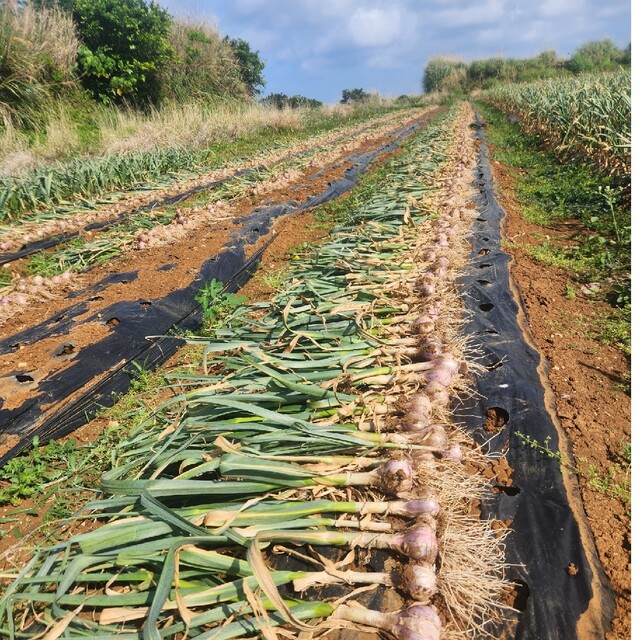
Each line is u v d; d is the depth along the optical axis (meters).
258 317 4.44
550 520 2.22
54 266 5.67
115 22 13.12
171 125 12.99
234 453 2.11
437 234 4.86
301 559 2.00
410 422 2.41
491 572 2.02
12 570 2.09
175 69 15.75
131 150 10.98
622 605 1.89
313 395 2.53
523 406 2.92
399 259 4.39
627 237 5.36
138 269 5.30
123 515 2.15
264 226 6.72
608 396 3.09
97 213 7.42
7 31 10.60
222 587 1.71
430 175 8.06
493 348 3.52
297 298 3.86
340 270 4.39
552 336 3.76
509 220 6.51
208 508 2.04
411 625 1.66
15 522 2.63
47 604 1.88
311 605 1.71
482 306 4.17
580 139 9.14
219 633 1.60
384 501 2.11
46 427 3.25
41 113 11.27
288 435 2.25
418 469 2.18
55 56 12.22
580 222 6.38
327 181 9.43
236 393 2.52
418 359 3.06
